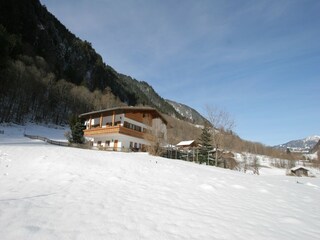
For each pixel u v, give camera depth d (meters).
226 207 8.35
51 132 57.34
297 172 60.12
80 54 123.25
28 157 16.61
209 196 9.81
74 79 103.31
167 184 11.59
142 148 37.00
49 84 78.50
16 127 53.16
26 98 65.88
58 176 11.70
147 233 5.56
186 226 6.17
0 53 55.16
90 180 11.20
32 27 96.69
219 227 6.26
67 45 118.62
